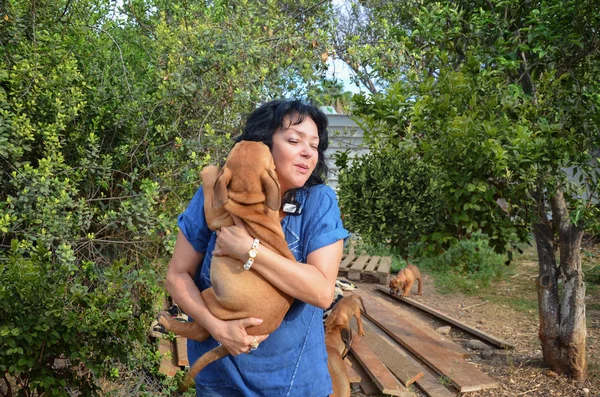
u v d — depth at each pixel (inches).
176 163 194.7
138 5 248.1
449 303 364.5
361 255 460.1
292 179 88.3
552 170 187.2
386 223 185.8
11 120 171.2
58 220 167.3
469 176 178.2
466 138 171.0
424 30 203.3
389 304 339.6
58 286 139.8
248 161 81.8
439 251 201.9
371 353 237.3
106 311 156.7
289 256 82.2
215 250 83.6
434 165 183.6
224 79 195.3
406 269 373.4
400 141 192.1
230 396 88.8
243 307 80.6
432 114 182.7
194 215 91.6
